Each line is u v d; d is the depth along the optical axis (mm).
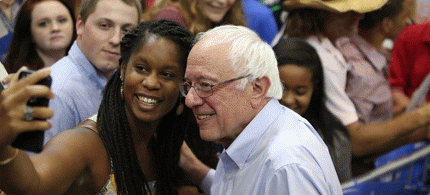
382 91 2766
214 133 1496
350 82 2672
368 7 2658
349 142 2482
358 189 2480
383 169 2551
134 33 1541
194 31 2643
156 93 1522
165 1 2732
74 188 1453
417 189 2531
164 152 1748
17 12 2463
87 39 2078
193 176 1973
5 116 974
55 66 2115
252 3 2930
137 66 1518
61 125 1990
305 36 2658
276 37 2822
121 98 1604
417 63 2783
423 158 2578
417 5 2797
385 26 2754
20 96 974
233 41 1439
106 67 2086
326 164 1448
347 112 2625
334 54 2617
